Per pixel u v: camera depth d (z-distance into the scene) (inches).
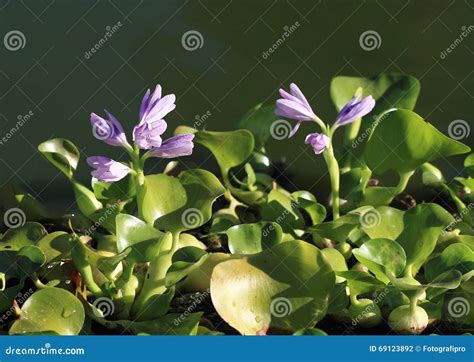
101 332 55.1
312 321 54.4
